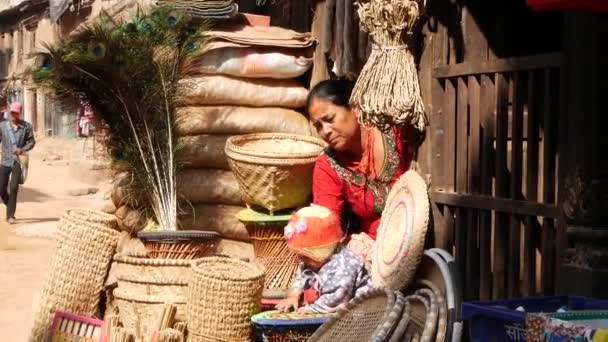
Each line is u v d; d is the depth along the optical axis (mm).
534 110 4191
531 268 4230
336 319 4207
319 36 6074
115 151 6008
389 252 4352
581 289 3740
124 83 5758
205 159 5922
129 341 5070
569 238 3811
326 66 6020
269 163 5199
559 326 2883
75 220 5688
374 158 4762
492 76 4512
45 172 23016
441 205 4930
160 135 5867
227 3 6078
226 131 5906
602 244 3705
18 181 15172
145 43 5762
